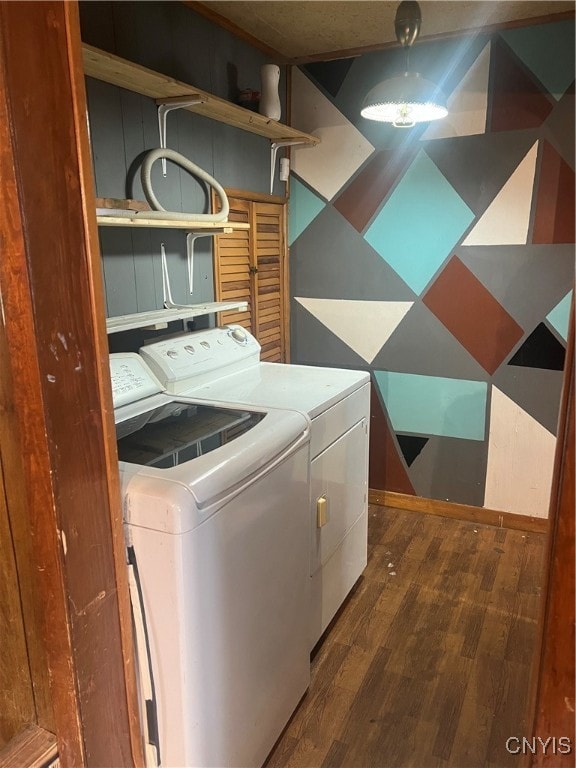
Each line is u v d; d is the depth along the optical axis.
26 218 0.87
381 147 2.83
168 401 1.93
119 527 1.13
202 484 1.25
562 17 2.35
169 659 1.26
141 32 1.99
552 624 0.87
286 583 1.66
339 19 2.38
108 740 1.16
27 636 1.11
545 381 2.71
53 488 0.97
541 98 2.47
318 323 3.18
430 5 2.26
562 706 0.88
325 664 2.01
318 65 2.88
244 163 2.67
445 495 3.04
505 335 2.75
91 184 0.99
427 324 2.91
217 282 2.54
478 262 2.74
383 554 2.68
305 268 3.14
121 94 1.95
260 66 2.71
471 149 2.64
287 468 1.62
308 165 3.01
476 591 2.39
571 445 0.81
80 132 0.96
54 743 1.11
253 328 2.86
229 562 1.35
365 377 2.27
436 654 2.04
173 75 2.16
